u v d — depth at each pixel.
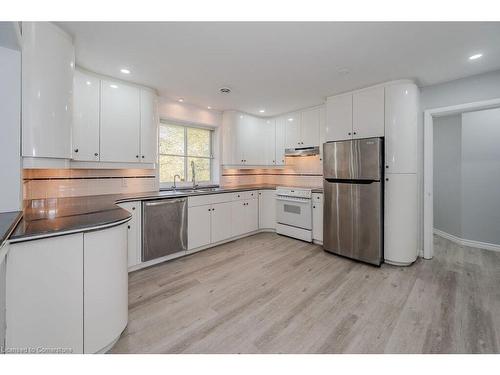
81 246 1.27
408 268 2.69
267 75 2.55
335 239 3.09
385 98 2.76
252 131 4.31
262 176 4.99
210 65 2.30
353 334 1.58
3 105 1.44
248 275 2.50
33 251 1.12
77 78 2.28
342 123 3.11
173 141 3.71
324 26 1.70
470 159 3.51
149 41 1.87
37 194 2.32
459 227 3.66
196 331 1.61
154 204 2.71
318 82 2.76
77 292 1.26
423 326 1.65
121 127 2.62
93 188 2.73
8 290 1.07
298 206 3.75
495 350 1.43
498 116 3.25
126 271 1.58
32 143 1.49
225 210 3.56
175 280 2.39
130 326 1.66
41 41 1.52
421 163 3.00
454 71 2.49
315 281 2.36
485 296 2.05
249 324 1.68
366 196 2.78
